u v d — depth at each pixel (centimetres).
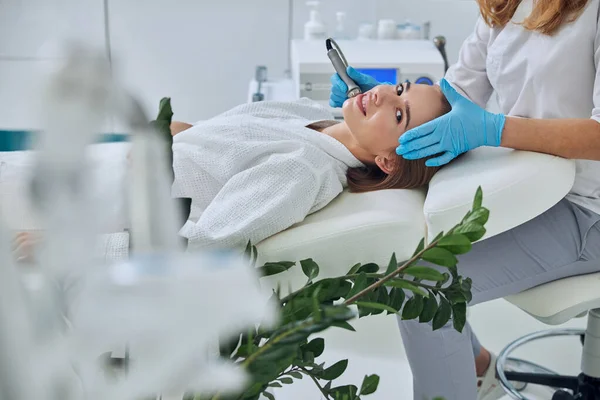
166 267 42
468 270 139
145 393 41
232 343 63
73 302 41
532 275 140
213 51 292
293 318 65
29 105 39
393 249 131
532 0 146
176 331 40
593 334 166
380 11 294
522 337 201
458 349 143
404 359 200
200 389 49
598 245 139
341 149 155
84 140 38
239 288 41
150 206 44
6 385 39
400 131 154
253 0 286
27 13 260
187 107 301
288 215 133
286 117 180
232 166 151
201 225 132
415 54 245
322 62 233
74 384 41
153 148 44
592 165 140
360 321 220
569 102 140
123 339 40
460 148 134
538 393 186
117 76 41
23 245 41
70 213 38
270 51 295
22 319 39
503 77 153
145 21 283
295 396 175
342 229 131
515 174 126
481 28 166
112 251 75
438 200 127
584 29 135
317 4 278
